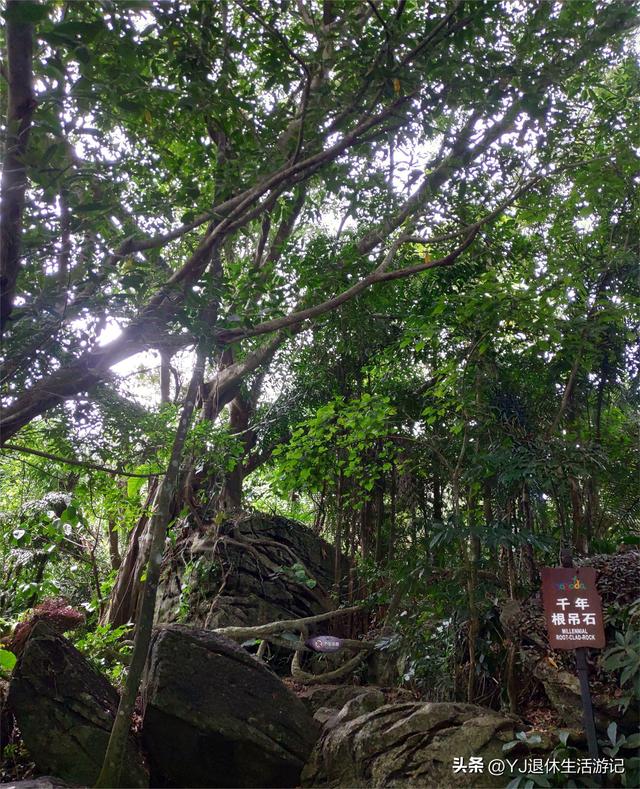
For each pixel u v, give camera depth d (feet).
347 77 16.46
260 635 23.71
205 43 15.30
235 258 31.27
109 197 13.76
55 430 18.49
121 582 29.50
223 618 25.25
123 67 12.82
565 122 18.43
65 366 13.05
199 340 14.32
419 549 19.86
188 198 15.87
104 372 13.73
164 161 16.98
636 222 19.83
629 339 18.89
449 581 17.49
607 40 17.39
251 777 15.62
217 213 15.03
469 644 16.90
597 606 13.65
